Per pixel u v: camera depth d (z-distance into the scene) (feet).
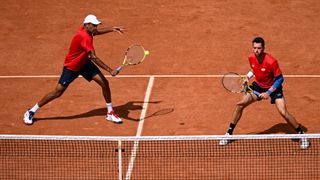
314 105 160.76
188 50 195.93
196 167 130.72
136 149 138.00
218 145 139.13
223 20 215.72
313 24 212.43
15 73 184.03
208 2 229.45
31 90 172.86
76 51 145.69
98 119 155.33
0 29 214.48
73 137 122.31
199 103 162.91
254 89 139.54
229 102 163.02
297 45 198.39
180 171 129.39
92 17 144.15
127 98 166.61
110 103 152.46
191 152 136.26
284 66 184.75
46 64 189.88
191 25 212.64
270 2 228.63
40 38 207.82
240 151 136.36
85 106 162.50
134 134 147.33
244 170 129.18
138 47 149.48
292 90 169.37
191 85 173.47
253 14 219.82
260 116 155.43
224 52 193.98
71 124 153.07
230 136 122.21
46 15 223.30
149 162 132.77
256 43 133.49
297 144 138.92
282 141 140.67
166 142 141.08
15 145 141.59
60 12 225.35
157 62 188.24
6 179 127.75
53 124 153.38
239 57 190.70
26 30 213.66
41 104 152.46
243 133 147.13
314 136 122.42
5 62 191.62
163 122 153.17
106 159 134.31
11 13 225.76
